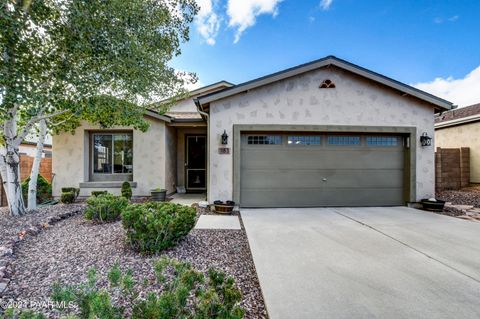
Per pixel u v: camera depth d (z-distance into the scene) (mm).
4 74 4098
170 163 10852
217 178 7832
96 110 6066
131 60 5383
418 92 7949
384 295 2959
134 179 9867
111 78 5617
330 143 8273
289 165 8156
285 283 3225
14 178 6129
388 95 8203
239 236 5121
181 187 11859
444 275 3471
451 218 6754
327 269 3643
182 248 4262
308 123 8008
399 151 8445
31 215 6074
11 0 3984
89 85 5289
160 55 6332
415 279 3355
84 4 4488
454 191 10898
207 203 8086
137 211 4109
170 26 6355
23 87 4348
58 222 5758
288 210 7734
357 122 8117
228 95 7645
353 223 6199
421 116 8281
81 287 2029
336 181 8266
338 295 2953
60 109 5715
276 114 7949
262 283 3219
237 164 7852
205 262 3797
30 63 4516
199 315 1768
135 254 3900
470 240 4930
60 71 4836
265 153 8086
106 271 3334
